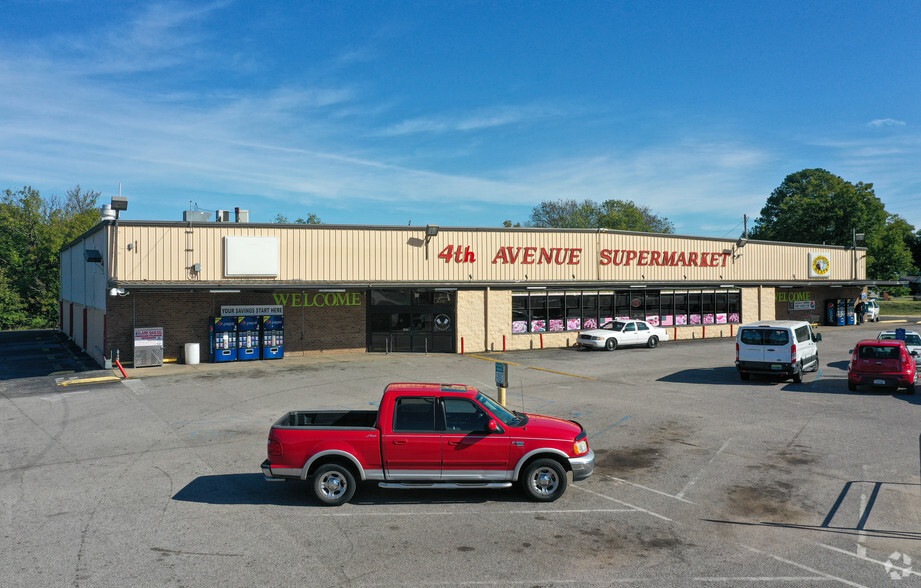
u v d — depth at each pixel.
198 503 9.56
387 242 29.56
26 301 63.94
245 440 13.61
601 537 8.21
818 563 7.36
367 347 30.80
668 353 30.97
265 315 27.69
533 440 9.59
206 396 18.97
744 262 42.44
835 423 15.06
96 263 28.14
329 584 6.82
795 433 14.07
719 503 9.52
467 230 31.59
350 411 10.56
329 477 9.52
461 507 9.44
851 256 49.72
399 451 9.48
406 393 9.76
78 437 13.89
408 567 7.27
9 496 9.86
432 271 30.66
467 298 31.53
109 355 25.34
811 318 47.41
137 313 25.97
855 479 10.63
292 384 21.19
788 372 20.77
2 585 6.73
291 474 9.45
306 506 9.46
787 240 66.88
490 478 9.59
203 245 25.94
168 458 12.16
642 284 36.28
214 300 27.31
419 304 31.25
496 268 32.34
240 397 18.81
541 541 8.08
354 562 7.41
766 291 43.50
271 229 27.11
